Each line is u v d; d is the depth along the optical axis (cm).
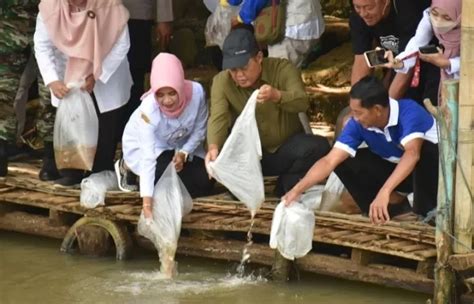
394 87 1967
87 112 2111
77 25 2114
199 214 2039
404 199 1920
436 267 1764
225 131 1995
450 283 1762
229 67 1945
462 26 1712
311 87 2700
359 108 1783
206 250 2022
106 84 2162
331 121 2583
